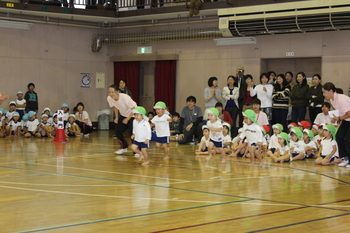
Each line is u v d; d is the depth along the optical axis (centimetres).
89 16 1495
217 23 1419
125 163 797
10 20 1472
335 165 823
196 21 1445
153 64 1598
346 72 1207
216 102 1173
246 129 798
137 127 791
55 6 1454
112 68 1652
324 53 1239
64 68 1587
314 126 972
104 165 767
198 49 1466
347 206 468
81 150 988
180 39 1465
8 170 698
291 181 632
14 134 1334
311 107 1061
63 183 593
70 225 388
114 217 416
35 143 1137
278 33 1244
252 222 401
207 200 493
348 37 1201
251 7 1231
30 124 1341
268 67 1378
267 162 852
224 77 1416
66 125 1388
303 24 1168
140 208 453
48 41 1554
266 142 949
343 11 1107
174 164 797
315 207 462
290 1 1190
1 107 1473
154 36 1512
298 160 893
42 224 391
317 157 924
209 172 709
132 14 1477
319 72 1298
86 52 1622
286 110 1096
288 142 940
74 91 1609
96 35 1617
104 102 1667
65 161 808
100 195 517
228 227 384
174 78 1512
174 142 1236
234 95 1137
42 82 1546
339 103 752
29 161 802
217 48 1428
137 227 383
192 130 1178
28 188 557
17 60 1500
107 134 1453
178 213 432
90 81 1636
